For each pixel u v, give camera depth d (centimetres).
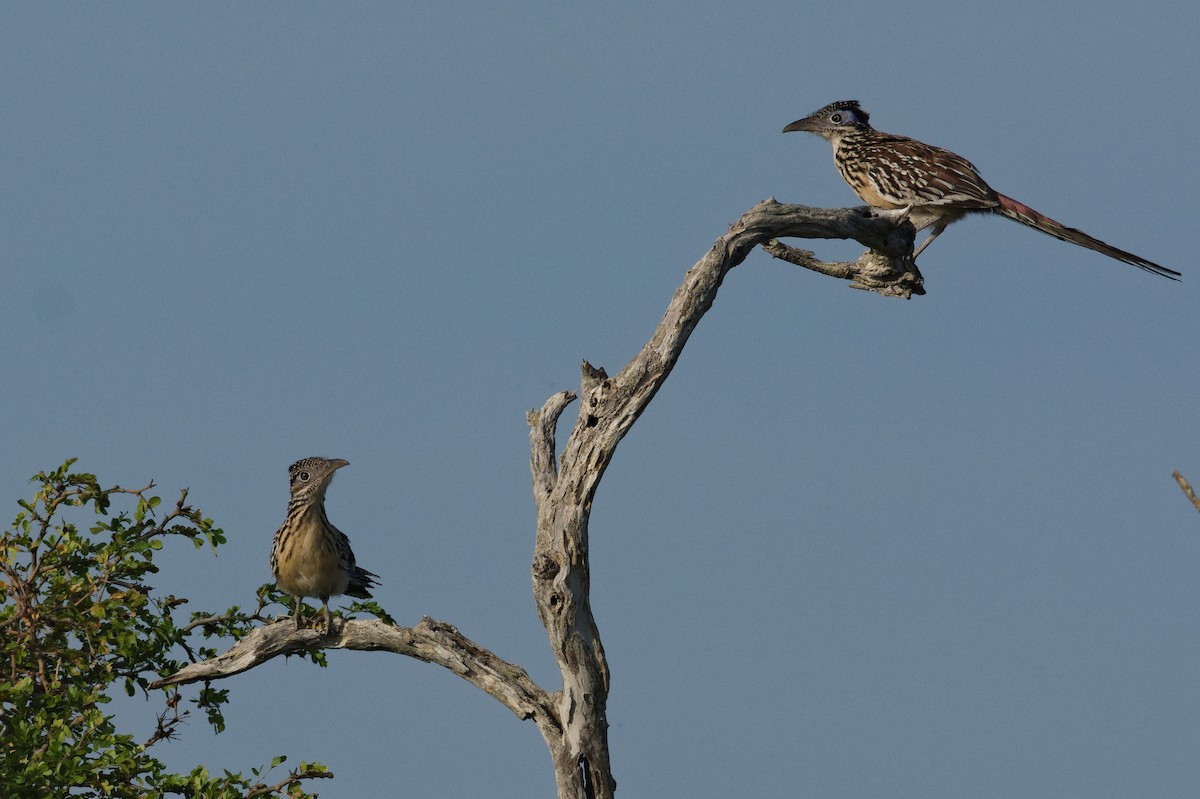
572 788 1232
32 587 1161
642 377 1220
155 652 1227
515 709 1245
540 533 1212
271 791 1143
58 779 1038
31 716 1111
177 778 1118
